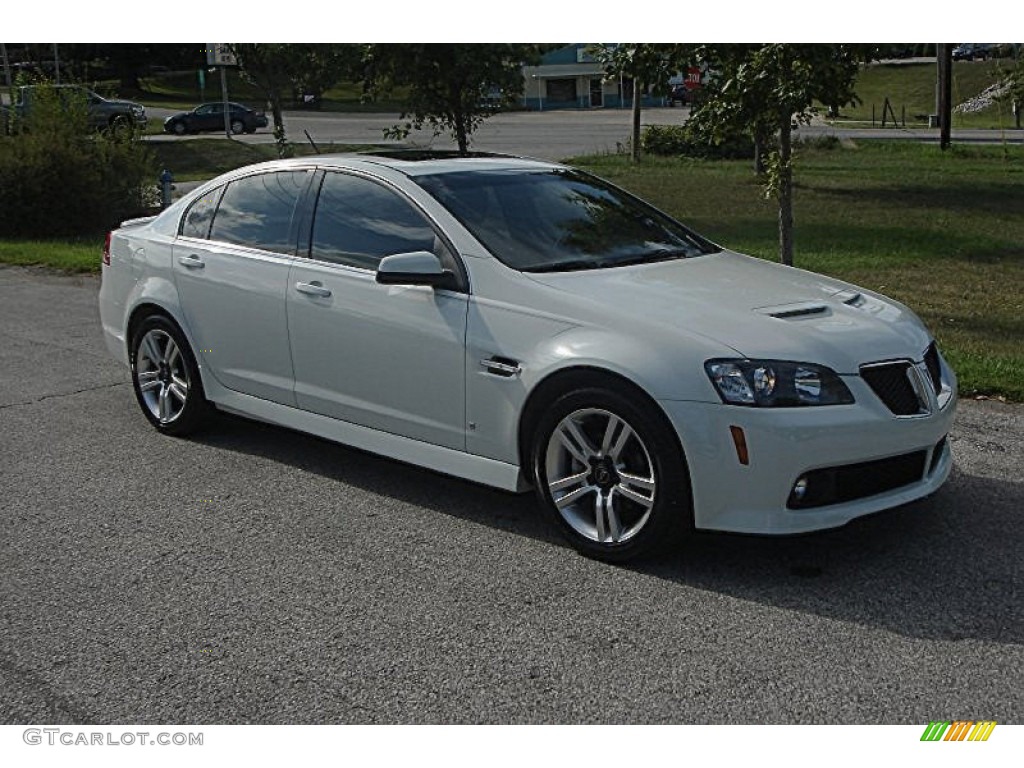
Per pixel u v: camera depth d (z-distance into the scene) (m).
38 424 7.07
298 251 5.87
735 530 4.38
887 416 4.44
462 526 5.18
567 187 5.93
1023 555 4.69
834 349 4.46
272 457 6.29
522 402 4.84
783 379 4.32
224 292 6.18
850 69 9.86
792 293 5.02
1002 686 3.64
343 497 5.61
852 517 4.42
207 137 45.66
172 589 4.55
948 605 4.23
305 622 4.22
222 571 4.71
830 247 15.37
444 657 3.93
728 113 10.11
